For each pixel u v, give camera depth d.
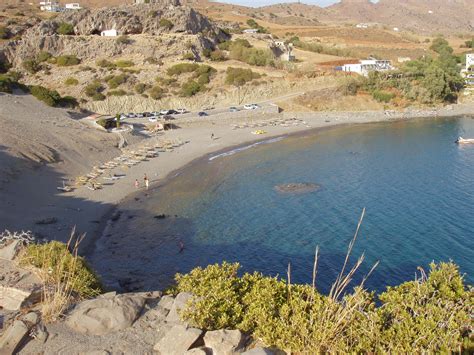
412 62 146.50
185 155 74.38
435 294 14.76
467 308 13.93
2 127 64.38
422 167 66.06
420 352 11.79
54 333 13.65
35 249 19.48
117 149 74.81
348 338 12.59
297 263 37.25
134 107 108.06
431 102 120.50
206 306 14.09
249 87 117.56
